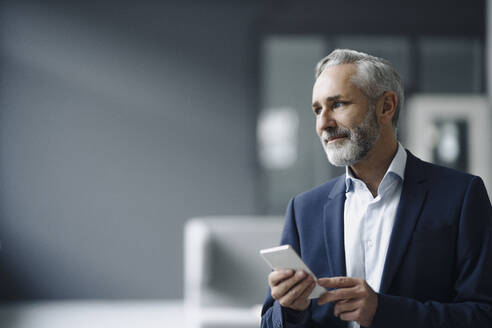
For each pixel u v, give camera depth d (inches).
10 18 264.5
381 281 53.5
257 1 270.4
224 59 270.4
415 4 269.6
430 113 262.5
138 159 268.2
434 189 55.2
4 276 261.9
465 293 51.8
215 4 269.7
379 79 54.4
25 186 263.9
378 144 55.9
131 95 268.2
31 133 264.7
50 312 241.9
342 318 50.3
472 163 261.0
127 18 268.7
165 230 268.5
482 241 52.8
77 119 266.5
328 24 269.0
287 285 49.8
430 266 53.1
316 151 269.9
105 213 266.8
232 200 270.2
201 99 270.2
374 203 56.1
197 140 269.9
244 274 147.3
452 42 271.1
